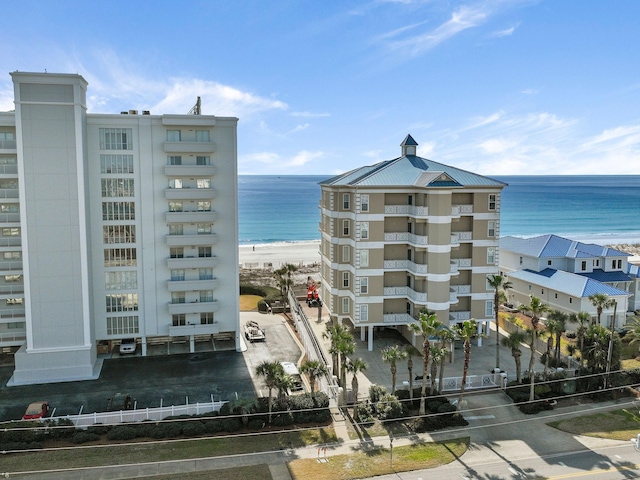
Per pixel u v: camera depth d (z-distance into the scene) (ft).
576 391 143.64
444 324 171.53
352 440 120.57
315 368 133.69
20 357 154.10
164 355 177.78
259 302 237.66
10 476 103.60
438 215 168.14
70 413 134.21
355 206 174.91
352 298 181.88
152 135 170.50
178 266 174.09
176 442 118.01
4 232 171.01
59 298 156.66
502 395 144.05
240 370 164.45
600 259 219.82
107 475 104.88
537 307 140.97
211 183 176.96
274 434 122.42
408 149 198.59
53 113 152.05
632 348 178.50
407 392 140.26
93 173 166.40
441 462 111.14
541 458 113.29
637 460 112.37
